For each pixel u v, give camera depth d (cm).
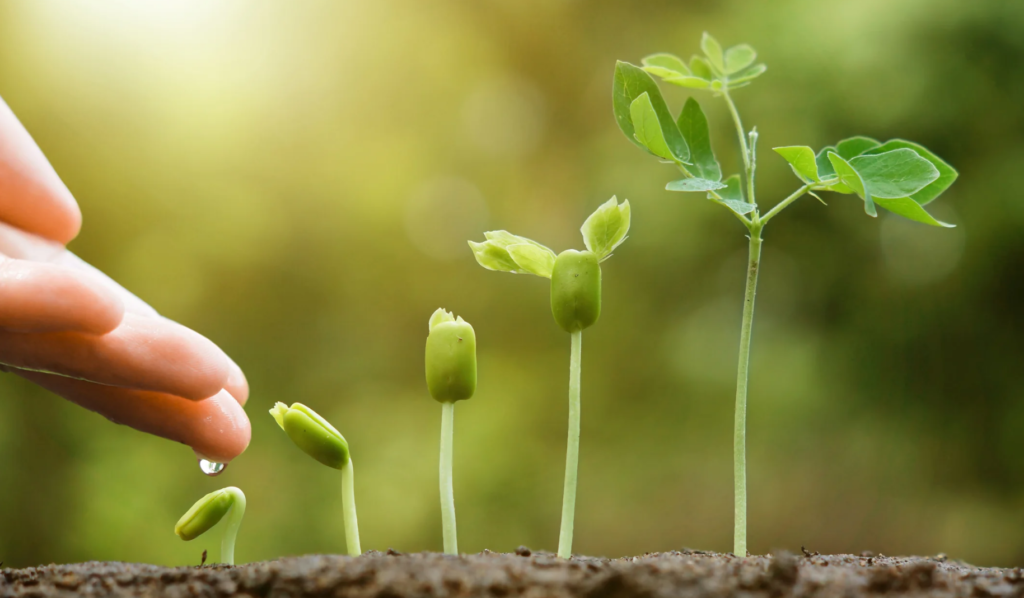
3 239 67
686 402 204
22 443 173
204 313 207
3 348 61
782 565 55
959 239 165
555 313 59
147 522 175
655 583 55
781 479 196
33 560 171
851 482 186
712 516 200
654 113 58
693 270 200
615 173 209
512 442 212
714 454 202
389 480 202
